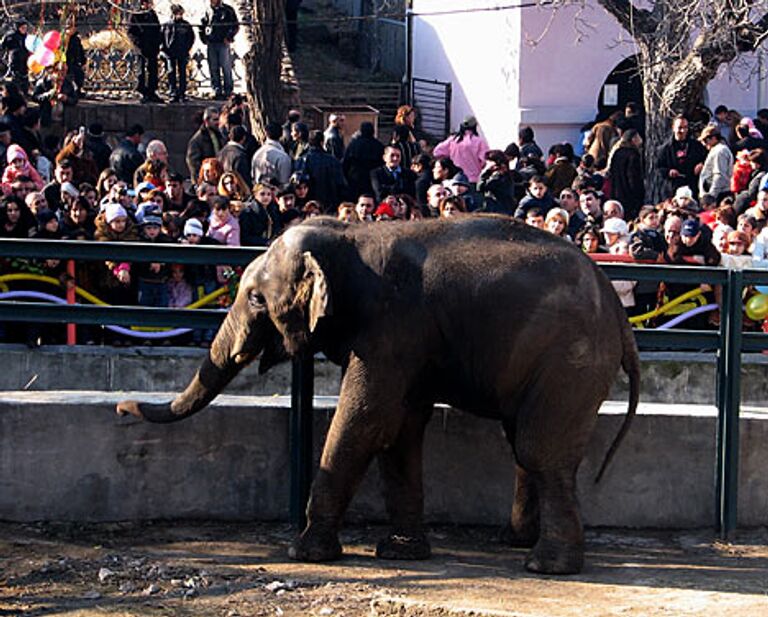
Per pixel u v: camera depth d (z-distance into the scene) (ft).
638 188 72.49
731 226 55.16
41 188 57.47
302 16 120.78
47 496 32.89
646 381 44.50
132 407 31.81
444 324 29.68
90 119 86.99
